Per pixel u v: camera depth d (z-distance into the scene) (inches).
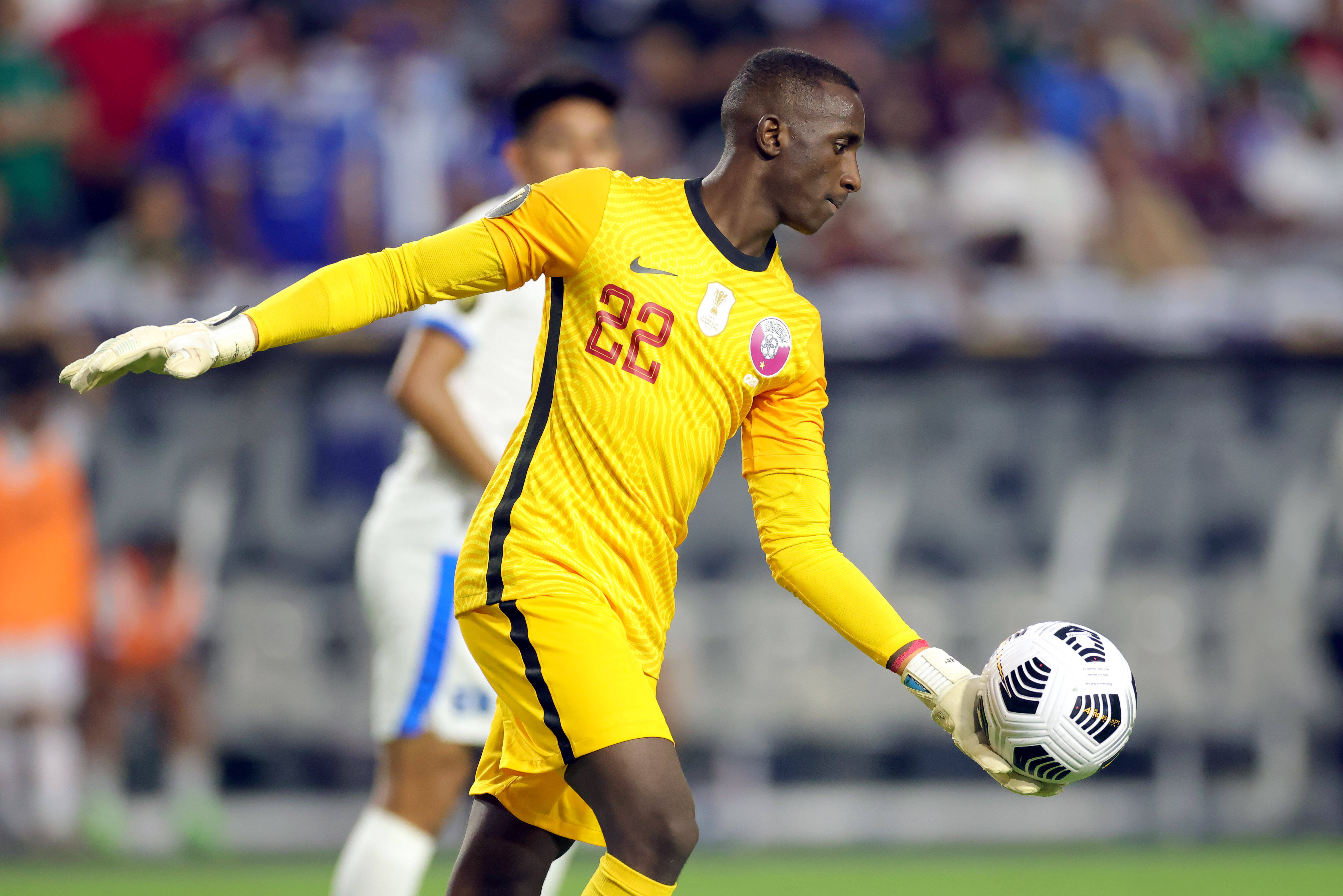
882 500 1138.7
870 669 1117.7
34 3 1491.1
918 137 1406.3
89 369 361.1
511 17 1473.9
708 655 1104.2
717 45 1461.6
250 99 1331.2
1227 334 1162.0
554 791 433.4
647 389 408.5
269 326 378.6
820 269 1295.5
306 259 1307.8
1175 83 1508.4
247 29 1446.9
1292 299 1171.9
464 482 569.6
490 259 403.9
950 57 1453.0
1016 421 1152.8
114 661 1100.5
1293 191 1498.5
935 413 1147.3
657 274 410.3
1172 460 1154.7
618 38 1482.5
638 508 412.8
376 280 394.0
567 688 395.5
